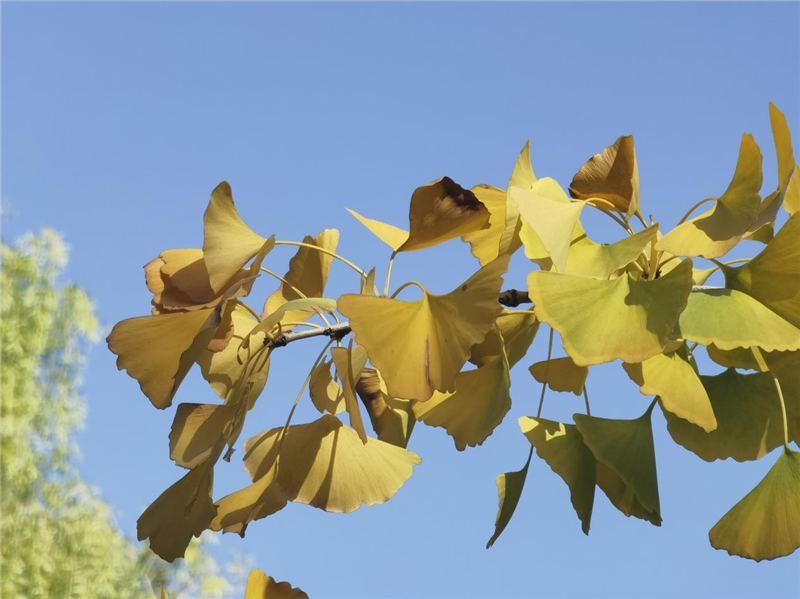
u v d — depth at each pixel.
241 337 0.76
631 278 0.68
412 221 0.71
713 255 0.69
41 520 3.00
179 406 0.74
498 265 0.67
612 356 0.66
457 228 0.71
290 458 0.72
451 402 0.74
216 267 0.72
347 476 0.72
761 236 0.75
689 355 0.74
